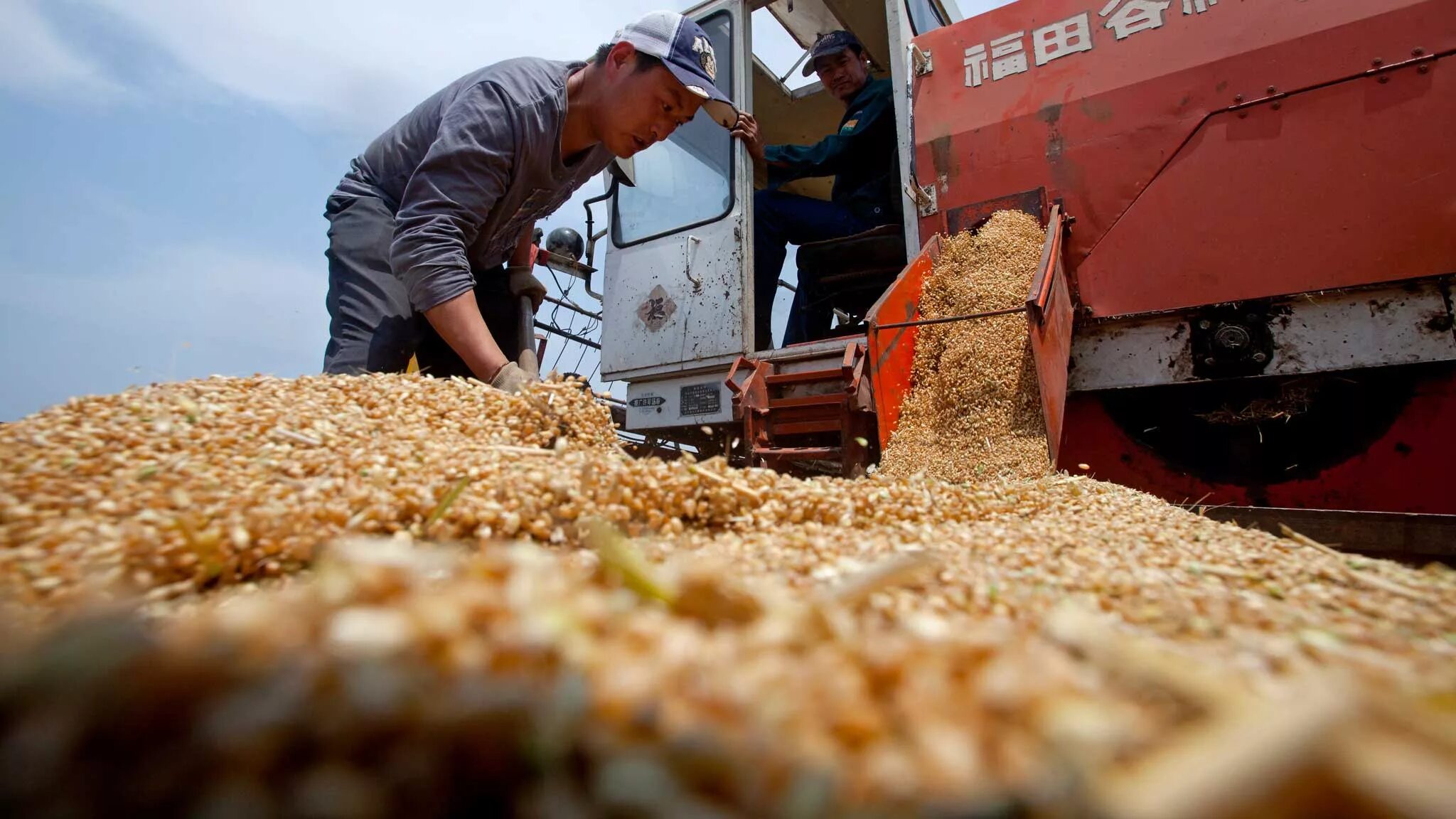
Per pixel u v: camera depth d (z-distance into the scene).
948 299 5.00
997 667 0.56
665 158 6.41
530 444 2.61
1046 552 1.68
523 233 4.21
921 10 6.56
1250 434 4.37
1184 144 4.56
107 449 1.70
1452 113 3.81
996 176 5.22
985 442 4.07
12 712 0.44
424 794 0.45
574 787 0.46
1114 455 4.72
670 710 0.49
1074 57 5.03
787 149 6.77
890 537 1.80
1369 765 0.41
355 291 3.48
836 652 0.66
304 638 0.51
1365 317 3.93
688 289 5.95
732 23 6.30
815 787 0.44
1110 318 4.61
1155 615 1.19
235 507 1.45
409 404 2.50
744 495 2.01
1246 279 4.25
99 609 0.49
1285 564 1.66
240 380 2.35
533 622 0.57
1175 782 0.41
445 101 3.61
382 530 1.56
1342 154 4.07
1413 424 3.88
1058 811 0.41
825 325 6.53
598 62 3.82
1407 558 2.67
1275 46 4.34
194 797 0.42
